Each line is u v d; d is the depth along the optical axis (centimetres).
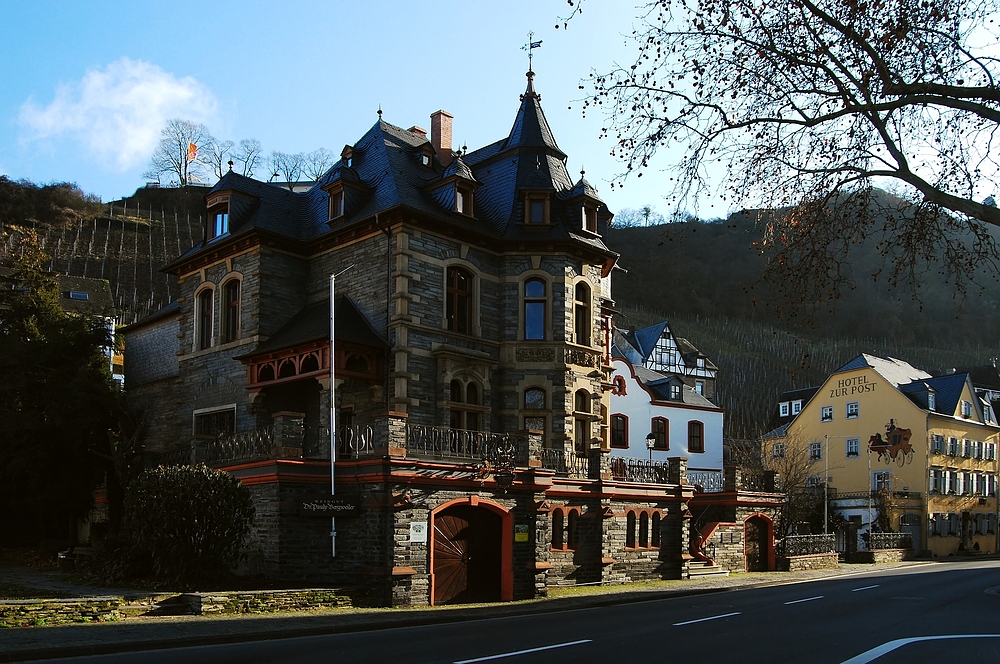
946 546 5725
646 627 1567
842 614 1830
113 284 8612
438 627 1634
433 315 2684
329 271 2883
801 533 4888
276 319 2872
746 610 1930
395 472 2027
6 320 3388
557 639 1384
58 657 1236
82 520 3197
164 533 1955
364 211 2780
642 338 6300
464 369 2723
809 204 1516
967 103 1305
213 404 2989
